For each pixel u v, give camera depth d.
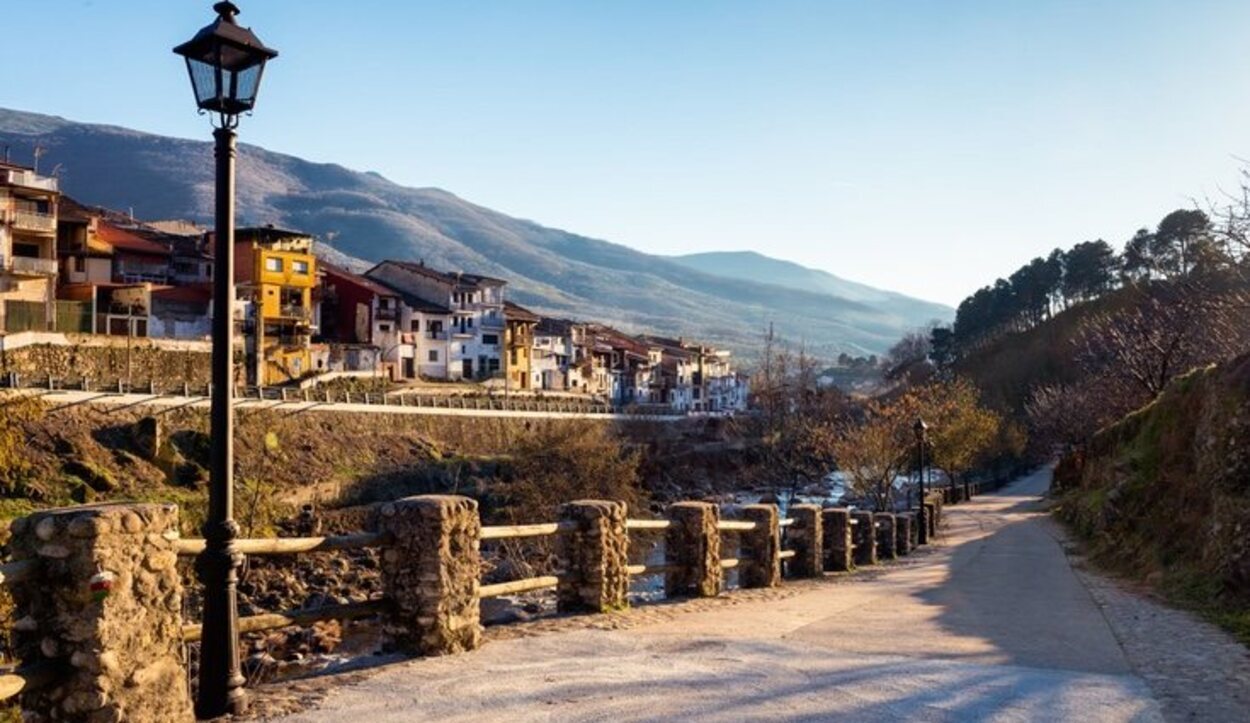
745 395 148.25
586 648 8.81
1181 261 79.69
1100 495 27.34
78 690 5.45
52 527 5.49
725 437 84.38
